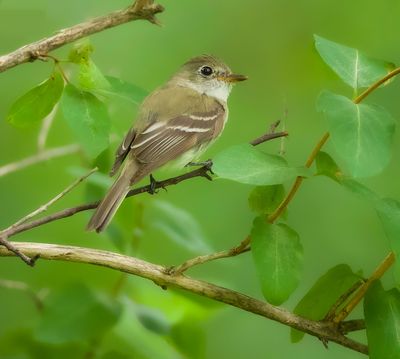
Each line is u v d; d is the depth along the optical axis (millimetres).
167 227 9133
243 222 12742
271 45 13992
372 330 7199
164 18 13961
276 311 7582
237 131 13664
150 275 7562
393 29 13859
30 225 7602
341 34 13969
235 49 13984
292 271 7031
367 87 7293
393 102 13000
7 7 12789
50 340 8695
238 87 13945
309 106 13766
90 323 8789
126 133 10188
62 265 9766
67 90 7613
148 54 13750
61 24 12805
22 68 13266
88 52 7602
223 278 11859
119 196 8820
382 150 6508
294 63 13945
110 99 8219
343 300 7633
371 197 6797
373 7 13867
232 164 6863
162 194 12812
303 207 13039
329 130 6555
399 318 7219
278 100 13859
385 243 12812
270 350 11836
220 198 12875
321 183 13180
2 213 12328
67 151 10172
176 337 9125
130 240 9195
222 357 11797
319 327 7594
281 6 14109
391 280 12305
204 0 14062
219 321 11945
